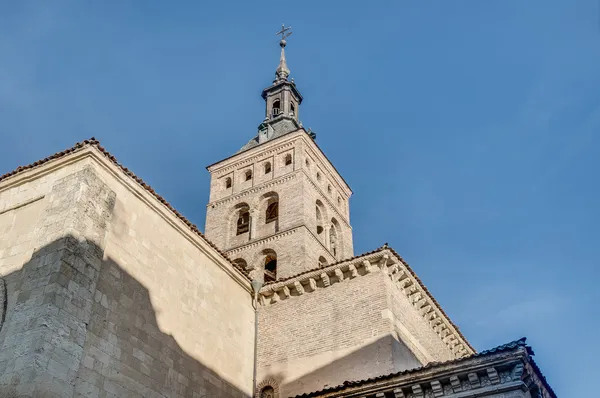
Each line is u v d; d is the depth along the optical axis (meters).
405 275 30.12
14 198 23.95
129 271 23.36
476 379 21.67
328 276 30.25
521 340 21.39
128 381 21.56
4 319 20.39
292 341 29.52
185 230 27.11
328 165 51.94
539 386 22.47
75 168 23.17
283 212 44.38
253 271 42.03
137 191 25.02
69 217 21.52
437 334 33.88
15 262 21.78
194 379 24.84
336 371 27.50
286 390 28.19
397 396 22.75
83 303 20.70
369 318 28.16
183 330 25.20
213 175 51.44
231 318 28.75
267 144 49.91
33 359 18.47
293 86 59.03
